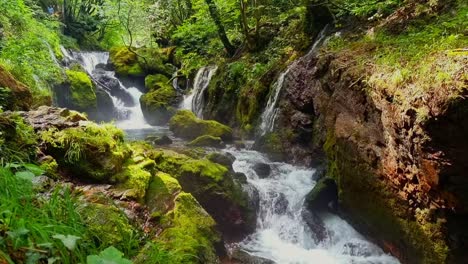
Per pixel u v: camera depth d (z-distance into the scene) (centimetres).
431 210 377
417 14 605
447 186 344
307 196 574
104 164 439
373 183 459
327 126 607
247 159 738
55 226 243
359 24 788
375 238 496
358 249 504
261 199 607
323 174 634
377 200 459
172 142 895
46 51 1032
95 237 316
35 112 518
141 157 495
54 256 228
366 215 489
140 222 393
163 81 1540
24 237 213
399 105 379
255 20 1180
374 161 450
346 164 510
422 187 373
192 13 1576
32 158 411
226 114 1077
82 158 434
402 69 395
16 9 892
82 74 1289
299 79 772
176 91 1426
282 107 813
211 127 947
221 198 539
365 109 474
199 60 1406
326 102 635
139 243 359
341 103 548
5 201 242
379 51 523
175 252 350
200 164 561
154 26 1742
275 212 592
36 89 839
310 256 506
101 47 2055
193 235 399
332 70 585
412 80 372
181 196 441
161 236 382
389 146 418
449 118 315
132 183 437
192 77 1430
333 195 566
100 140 455
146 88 1541
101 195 395
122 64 1650
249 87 985
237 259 466
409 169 387
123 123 1316
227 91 1086
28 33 930
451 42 409
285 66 902
